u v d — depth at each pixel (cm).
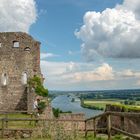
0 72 3684
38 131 1736
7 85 3666
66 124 1923
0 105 3631
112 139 1549
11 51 3703
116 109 2128
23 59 3706
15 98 3647
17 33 3722
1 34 3716
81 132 1923
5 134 1745
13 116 2992
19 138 1703
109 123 1204
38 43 3750
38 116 2750
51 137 1619
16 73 3684
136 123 1800
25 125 2180
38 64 3734
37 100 3388
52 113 3198
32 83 3488
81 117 2889
